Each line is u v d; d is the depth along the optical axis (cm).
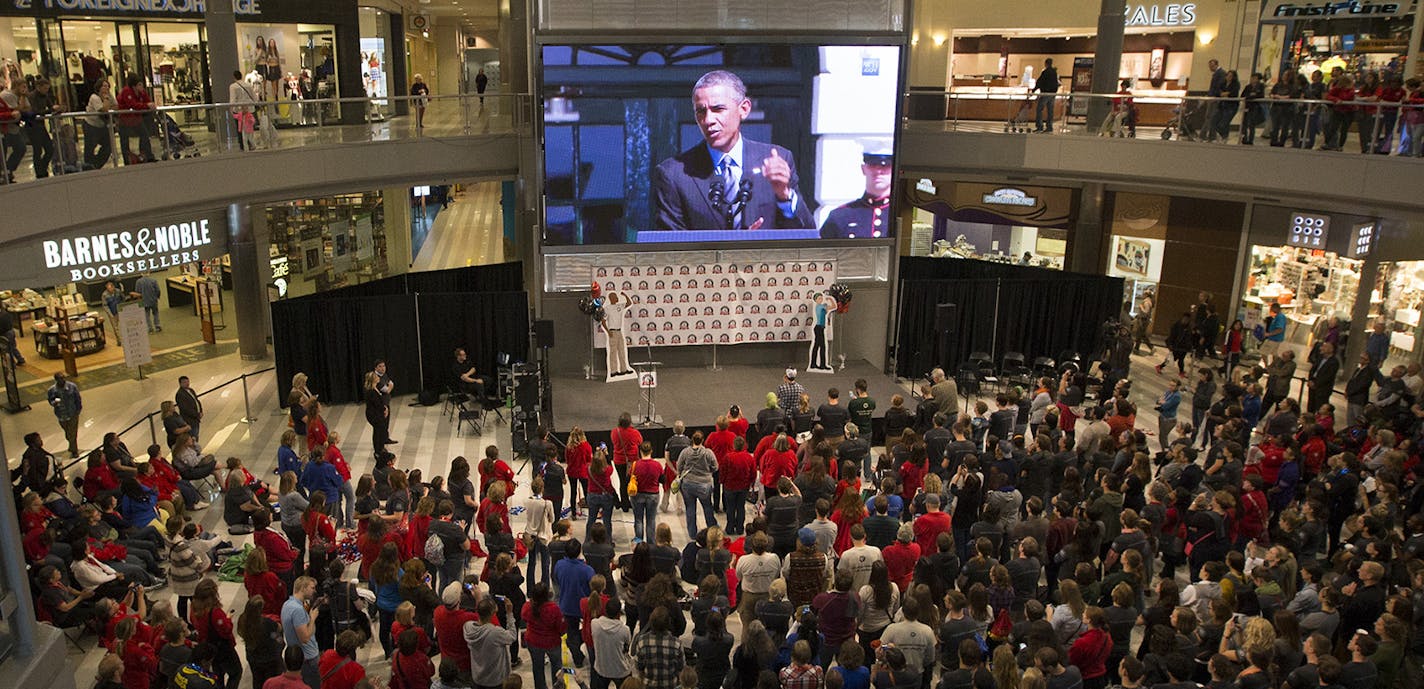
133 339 1728
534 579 1282
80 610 1123
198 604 943
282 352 1891
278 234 2333
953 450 1323
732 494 1371
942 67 3020
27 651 575
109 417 1827
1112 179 2092
